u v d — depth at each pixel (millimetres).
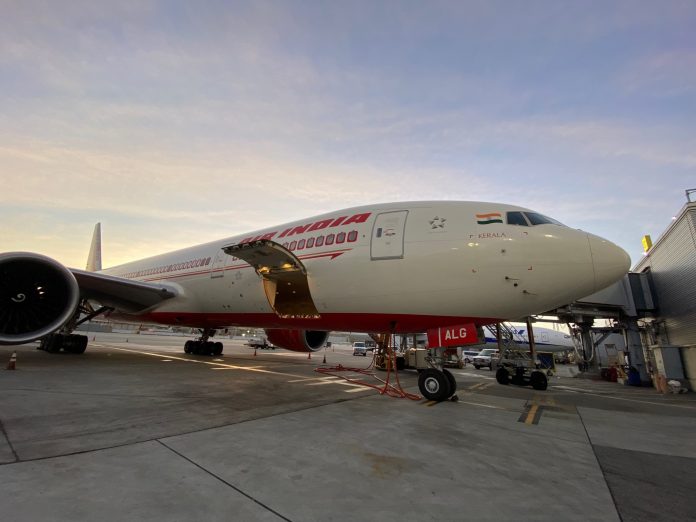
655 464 4594
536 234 7734
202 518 2787
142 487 3238
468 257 7867
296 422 5793
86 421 5176
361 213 9758
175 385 8680
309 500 3174
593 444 5500
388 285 8508
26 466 3529
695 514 3201
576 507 3270
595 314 20734
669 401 11797
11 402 6020
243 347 40438
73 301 9656
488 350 33062
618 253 7652
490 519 2988
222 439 4703
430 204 9125
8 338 8906
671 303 18500
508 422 6762
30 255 9148
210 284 12531
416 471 3975
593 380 22156
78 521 2645
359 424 5910
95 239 27203
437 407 7895
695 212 15555
